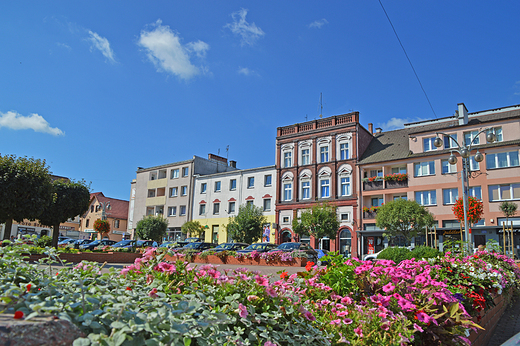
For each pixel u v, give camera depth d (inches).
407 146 1518.2
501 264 457.1
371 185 1485.0
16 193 735.1
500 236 1191.6
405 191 1407.5
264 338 130.3
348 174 1556.3
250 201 1809.8
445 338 181.8
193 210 2033.7
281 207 1691.7
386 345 153.6
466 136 1344.7
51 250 172.6
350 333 162.7
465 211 708.0
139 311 110.4
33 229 2409.0
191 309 114.1
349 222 1508.4
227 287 151.5
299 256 845.8
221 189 1936.5
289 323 140.8
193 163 2092.8
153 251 187.8
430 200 1357.0
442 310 190.4
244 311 128.1
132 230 2341.3
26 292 112.0
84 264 167.0
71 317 98.6
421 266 299.1
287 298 156.6
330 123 1644.9
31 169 760.3
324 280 219.5
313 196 1616.6
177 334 101.1
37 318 82.2
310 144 1675.7
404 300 183.3
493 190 1246.3
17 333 70.3
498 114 1416.1
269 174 1776.6
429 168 1381.6
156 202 2223.2
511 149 1235.2
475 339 244.4
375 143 1664.6
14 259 146.8
